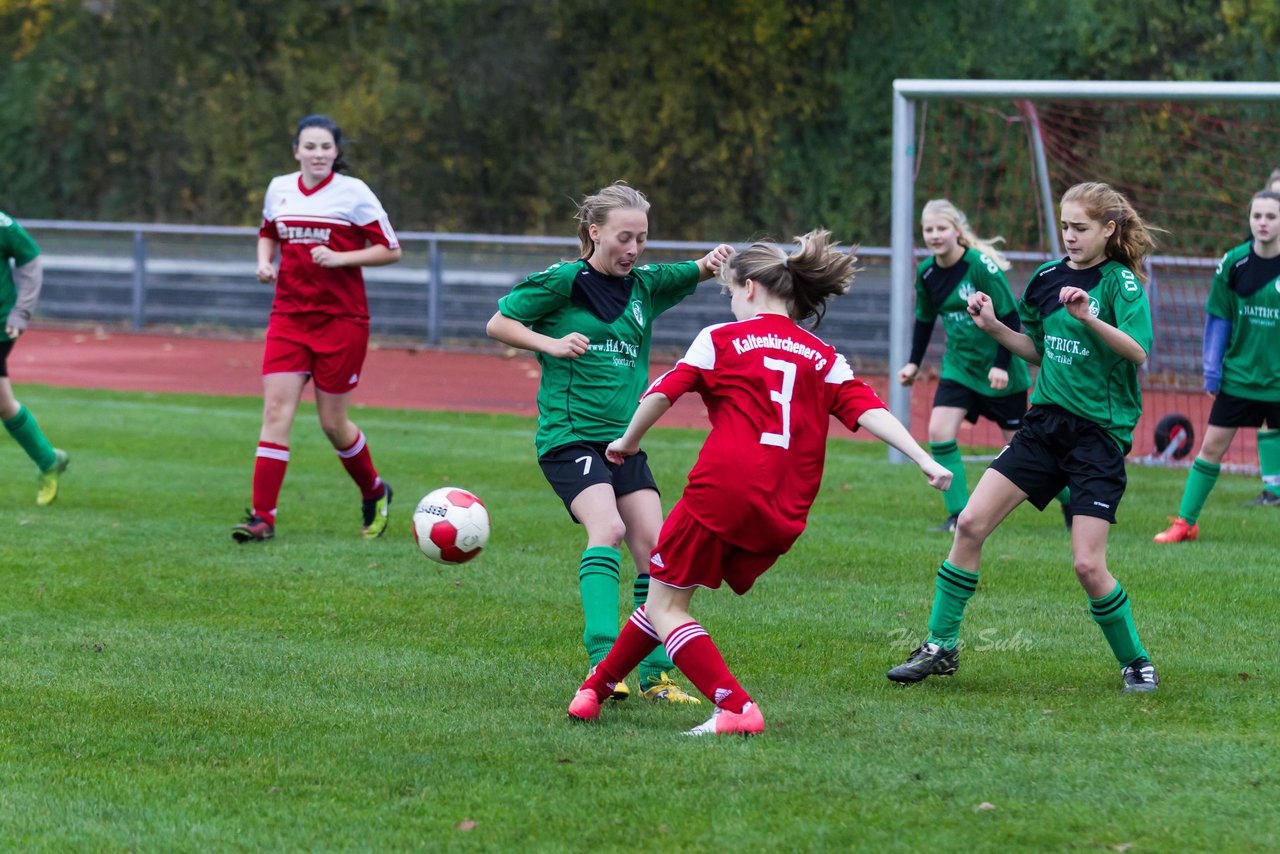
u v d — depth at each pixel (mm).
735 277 14719
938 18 81500
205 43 101062
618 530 16188
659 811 12109
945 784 12680
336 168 26078
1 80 104312
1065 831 11539
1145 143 60750
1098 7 77812
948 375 27469
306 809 12320
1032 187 49188
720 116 88250
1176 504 30953
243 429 42781
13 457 36781
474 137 96500
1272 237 25656
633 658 14875
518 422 45969
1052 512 30234
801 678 17047
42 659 17766
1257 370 25906
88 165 103438
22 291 28312
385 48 95812
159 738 14461
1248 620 19891
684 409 51375
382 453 38312
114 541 25812
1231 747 13773
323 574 23219
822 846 11297
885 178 84125
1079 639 18906
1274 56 74938
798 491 14203
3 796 12719
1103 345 16453
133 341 71938
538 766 13359
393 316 70875
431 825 11922
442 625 19938
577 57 94750
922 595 21766
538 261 68188
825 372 14320
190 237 74938
